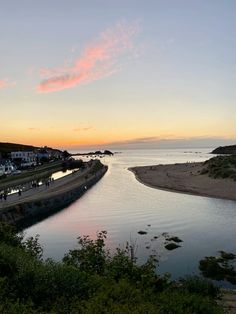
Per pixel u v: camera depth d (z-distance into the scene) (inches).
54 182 4008.4
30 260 622.5
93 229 2014.0
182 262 1354.6
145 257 1425.9
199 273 1232.8
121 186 4023.1
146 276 643.5
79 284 548.4
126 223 2107.5
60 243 1758.1
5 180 4153.5
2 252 641.6
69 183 3924.7
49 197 2736.2
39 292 523.2
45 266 589.0
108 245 1622.8
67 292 528.1
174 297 543.8
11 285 538.0
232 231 1817.2
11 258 623.5
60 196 2888.8
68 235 1914.4
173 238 1680.6
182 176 4458.7
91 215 2428.6
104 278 590.9
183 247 1556.3
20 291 525.7
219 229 1867.6
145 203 2790.4
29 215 2396.7
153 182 4109.3
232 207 2474.2
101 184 4308.6
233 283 1142.3
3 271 593.0
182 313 490.3
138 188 3757.4
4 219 2117.4
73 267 608.4
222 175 3799.2
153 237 1744.6
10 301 474.0
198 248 1535.4
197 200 2802.7
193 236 1739.7
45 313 446.3
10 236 919.0
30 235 1937.7
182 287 722.2
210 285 794.8
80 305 470.9
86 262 693.3
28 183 4074.8
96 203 2933.1
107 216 2359.7
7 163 6038.4
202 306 536.1
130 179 4768.7
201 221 2071.9
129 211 2490.2
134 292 520.7
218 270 1232.8
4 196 2571.4
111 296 501.0
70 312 460.4
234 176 3641.7
